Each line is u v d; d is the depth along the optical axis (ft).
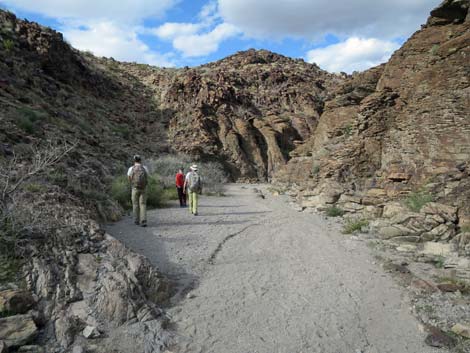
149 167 74.95
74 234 19.98
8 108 48.83
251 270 22.99
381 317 17.44
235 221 38.42
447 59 40.42
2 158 28.14
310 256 26.23
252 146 137.28
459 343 15.05
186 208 46.39
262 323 16.51
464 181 32.24
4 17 99.09
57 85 94.99
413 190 38.01
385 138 46.60
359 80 65.46
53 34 107.96
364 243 29.53
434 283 20.74
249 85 180.34
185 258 24.35
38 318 14.42
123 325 15.29
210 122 136.05
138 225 32.94
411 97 44.57
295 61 246.88
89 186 35.94
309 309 17.97
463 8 44.47
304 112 167.63
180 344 14.64
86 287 16.72
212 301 18.40
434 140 38.47
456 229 27.71
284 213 45.37
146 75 176.96
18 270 16.55
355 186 45.91
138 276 18.04
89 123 85.46
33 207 20.74
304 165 70.95
